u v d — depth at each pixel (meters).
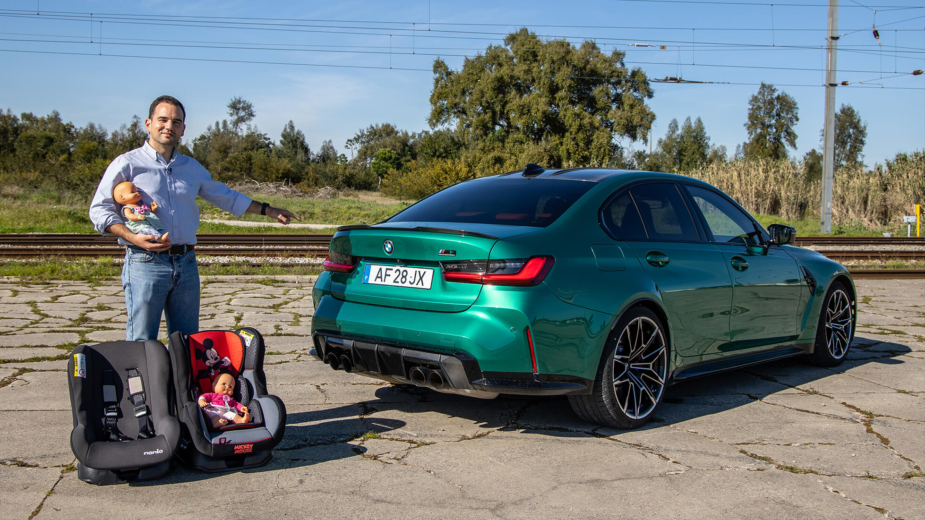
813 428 3.76
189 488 2.82
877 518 2.60
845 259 15.03
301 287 9.48
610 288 3.56
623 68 48.72
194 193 3.41
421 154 64.12
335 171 62.09
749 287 4.52
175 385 2.99
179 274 3.35
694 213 4.41
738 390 4.66
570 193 3.90
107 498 2.69
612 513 2.61
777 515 2.61
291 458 3.20
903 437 3.60
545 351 3.28
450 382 3.27
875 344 6.37
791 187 30.92
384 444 3.41
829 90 22.45
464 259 3.31
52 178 35.38
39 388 4.26
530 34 49.41
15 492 2.72
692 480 2.96
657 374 3.87
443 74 53.25
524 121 47.50
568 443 3.46
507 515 2.59
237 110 106.69
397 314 3.49
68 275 9.68
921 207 28.47
